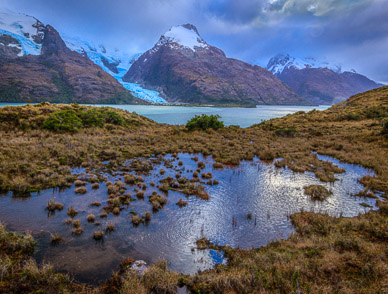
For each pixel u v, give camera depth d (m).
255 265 5.41
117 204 8.97
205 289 4.79
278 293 4.42
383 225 7.19
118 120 30.36
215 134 28.64
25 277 4.89
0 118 22.14
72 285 4.95
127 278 5.04
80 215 8.10
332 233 7.05
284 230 7.65
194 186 11.24
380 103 43.03
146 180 12.09
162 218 8.18
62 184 10.77
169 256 6.14
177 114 87.31
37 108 27.00
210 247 6.58
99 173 12.74
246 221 8.19
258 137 27.78
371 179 12.80
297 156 18.44
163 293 4.74
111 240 6.74
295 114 51.53
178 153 18.88
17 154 14.20
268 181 12.70
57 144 17.45
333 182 12.69
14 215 7.90
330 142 23.72
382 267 4.88
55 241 6.54
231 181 12.62
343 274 4.89
